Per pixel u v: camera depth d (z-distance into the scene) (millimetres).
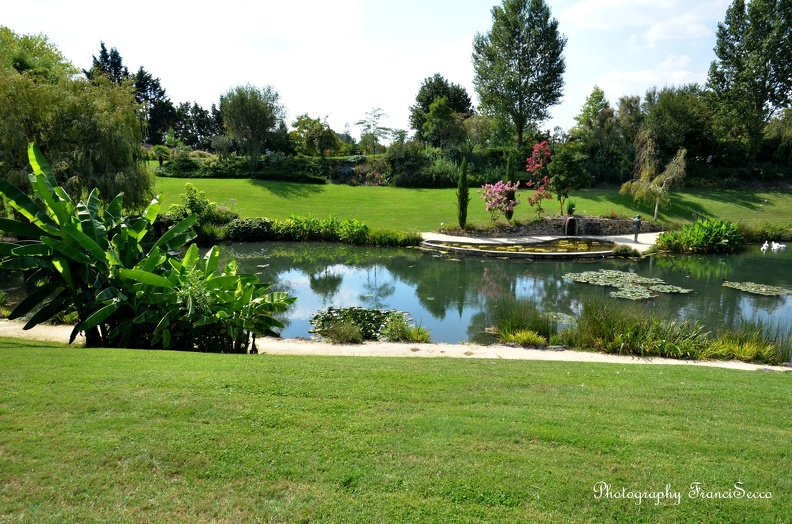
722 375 5656
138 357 5133
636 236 19906
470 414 3785
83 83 16969
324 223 21094
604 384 4938
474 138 37031
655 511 2619
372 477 2814
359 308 10523
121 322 6438
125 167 17094
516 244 19297
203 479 2744
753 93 32000
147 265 6273
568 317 10133
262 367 4855
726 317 10102
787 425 3883
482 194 22219
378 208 25453
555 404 4148
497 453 3129
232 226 20516
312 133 39000
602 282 13367
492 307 11156
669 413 4027
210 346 6652
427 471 2893
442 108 38125
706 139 31344
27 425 3246
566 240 20125
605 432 3520
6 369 4414
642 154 27938
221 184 29625
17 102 14992
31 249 5996
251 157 33188
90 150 16125
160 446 3047
